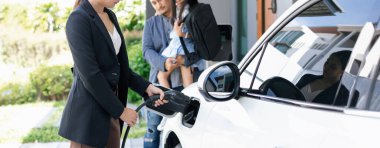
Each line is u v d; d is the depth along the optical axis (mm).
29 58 11992
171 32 5539
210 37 5367
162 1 5488
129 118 3650
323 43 2787
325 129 2420
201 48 5391
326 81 2641
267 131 2727
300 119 2588
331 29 2766
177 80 5570
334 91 2562
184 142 3582
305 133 2496
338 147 2311
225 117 3148
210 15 5383
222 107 3236
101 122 3645
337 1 2768
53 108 11000
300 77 2820
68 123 3658
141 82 3932
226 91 3348
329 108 2518
